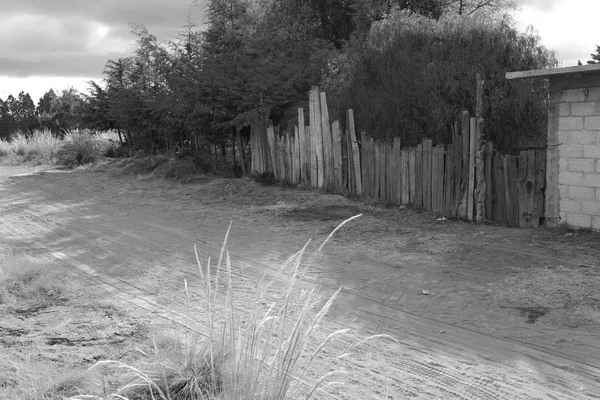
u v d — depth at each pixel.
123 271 9.38
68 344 6.06
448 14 19.03
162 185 19.41
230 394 4.07
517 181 11.34
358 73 16.64
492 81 13.97
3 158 33.44
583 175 10.40
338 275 8.75
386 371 5.49
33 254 10.71
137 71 27.73
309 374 5.29
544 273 8.20
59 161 30.16
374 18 21.52
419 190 13.17
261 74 18.30
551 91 10.69
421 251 9.76
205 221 13.37
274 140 17.91
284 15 25.72
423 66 14.51
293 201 15.00
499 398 4.98
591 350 5.91
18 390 4.67
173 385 4.70
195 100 18.83
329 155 15.77
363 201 14.39
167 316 7.07
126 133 30.59
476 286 7.92
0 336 6.27
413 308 7.32
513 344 6.14
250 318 4.51
